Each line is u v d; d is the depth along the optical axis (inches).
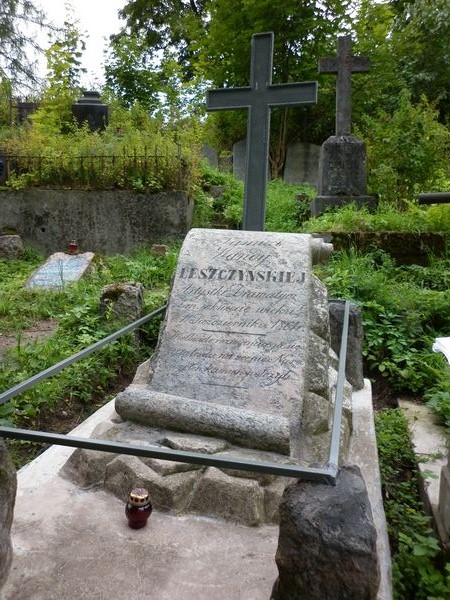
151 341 207.3
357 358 148.3
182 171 393.4
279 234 130.4
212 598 71.6
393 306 207.9
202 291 124.9
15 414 140.4
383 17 601.3
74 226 392.2
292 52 605.3
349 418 119.3
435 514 103.6
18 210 396.5
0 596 70.4
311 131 641.0
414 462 131.0
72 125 513.0
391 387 183.3
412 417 158.1
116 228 387.9
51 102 581.3
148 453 69.0
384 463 131.0
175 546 82.4
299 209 416.8
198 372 116.3
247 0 558.3
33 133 438.3
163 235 384.8
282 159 629.6
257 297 121.3
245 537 85.4
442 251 265.1
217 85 636.7
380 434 141.5
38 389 149.4
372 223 282.8
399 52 627.2
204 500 91.2
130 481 93.9
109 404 135.0
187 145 432.8
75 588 72.8
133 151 395.5
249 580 75.2
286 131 625.6
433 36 645.9
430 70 650.2
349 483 65.3
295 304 118.9
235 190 464.8
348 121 369.4
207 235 132.8
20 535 83.4
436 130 383.2
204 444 98.0
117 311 203.8
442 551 93.4
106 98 652.7
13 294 272.2
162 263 307.0
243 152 602.9
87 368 168.4
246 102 159.9
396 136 378.9
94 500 93.7
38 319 239.8
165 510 90.9
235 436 100.1
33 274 304.2
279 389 111.0
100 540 83.0
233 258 127.5
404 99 397.4
